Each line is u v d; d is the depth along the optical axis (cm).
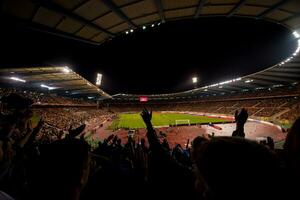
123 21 1473
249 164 73
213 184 77
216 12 1414
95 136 3098
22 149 268
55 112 4025
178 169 174
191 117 5688
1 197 149
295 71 3341
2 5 1007
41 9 1091
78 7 1147
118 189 238
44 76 3316
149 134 213
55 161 120
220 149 81
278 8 1269
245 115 224
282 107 4203
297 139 98
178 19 1538
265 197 70
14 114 255
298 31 1705
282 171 80
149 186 195
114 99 9975
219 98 7106
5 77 2933
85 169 136
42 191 119
